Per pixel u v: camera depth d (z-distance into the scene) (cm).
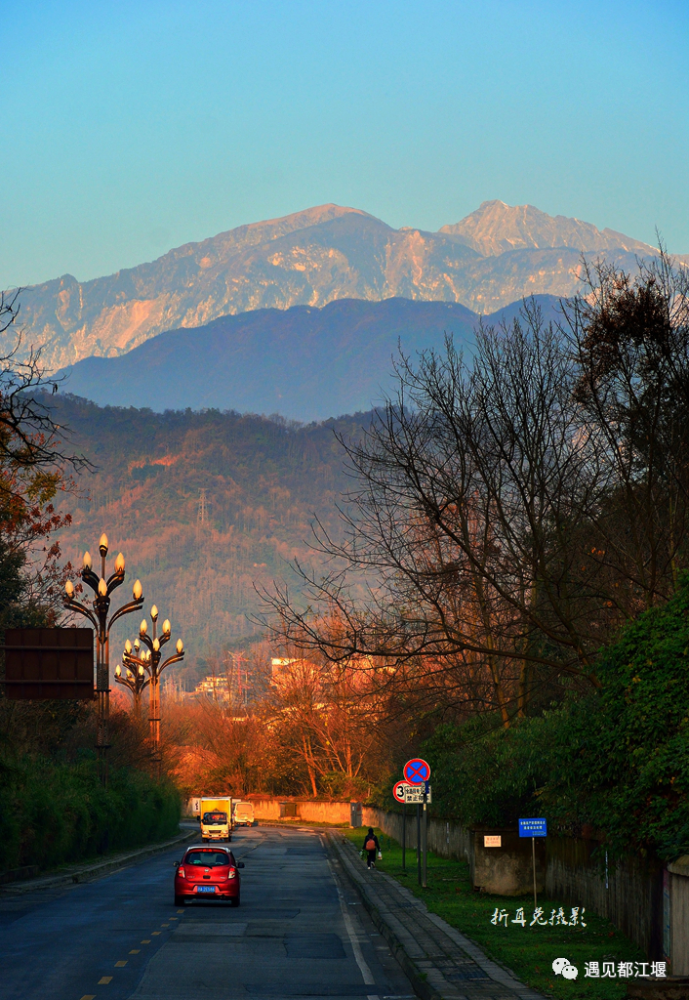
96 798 11512
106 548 11375
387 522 5550
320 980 3944
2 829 7988
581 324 5356
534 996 3241
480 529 6150
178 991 3619
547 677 7569
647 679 3947
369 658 5888
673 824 3494
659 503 5478
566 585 5359
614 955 3959
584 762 4294
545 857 6456
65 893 7531
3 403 4700
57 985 3678
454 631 5375
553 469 5350
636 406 5062
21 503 7775
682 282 5388
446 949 4294
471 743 7369
